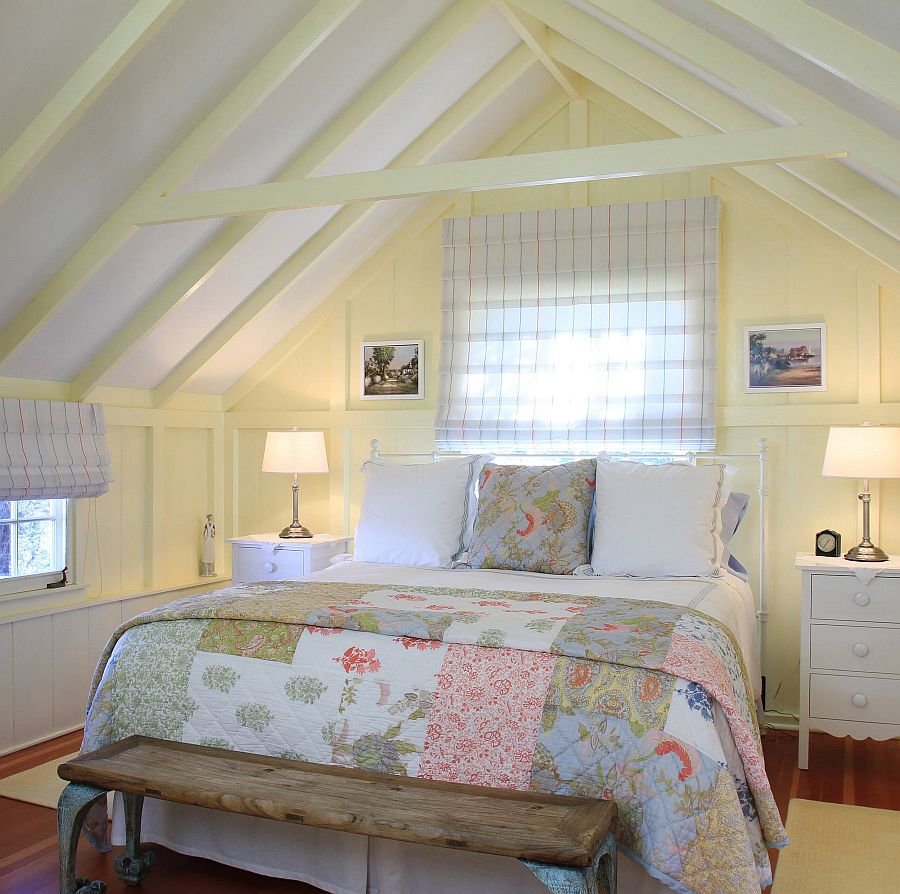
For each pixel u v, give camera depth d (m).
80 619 4.35
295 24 3.25
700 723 2.33
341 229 4.48
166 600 4.87
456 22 3.73
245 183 3.84
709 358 4.38
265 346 5.21
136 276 3.94
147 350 4.54
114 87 2.97
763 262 4.38
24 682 4.04
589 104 4.73
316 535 5.15
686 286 4.43
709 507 3.82
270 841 2.79
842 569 3.72
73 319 3.96
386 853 2.63
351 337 5.18
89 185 3.33
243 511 5.39
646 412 4.46
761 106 3.34
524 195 4.82
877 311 4.17
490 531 3.99
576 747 2.38
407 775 2.49
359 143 4.06
